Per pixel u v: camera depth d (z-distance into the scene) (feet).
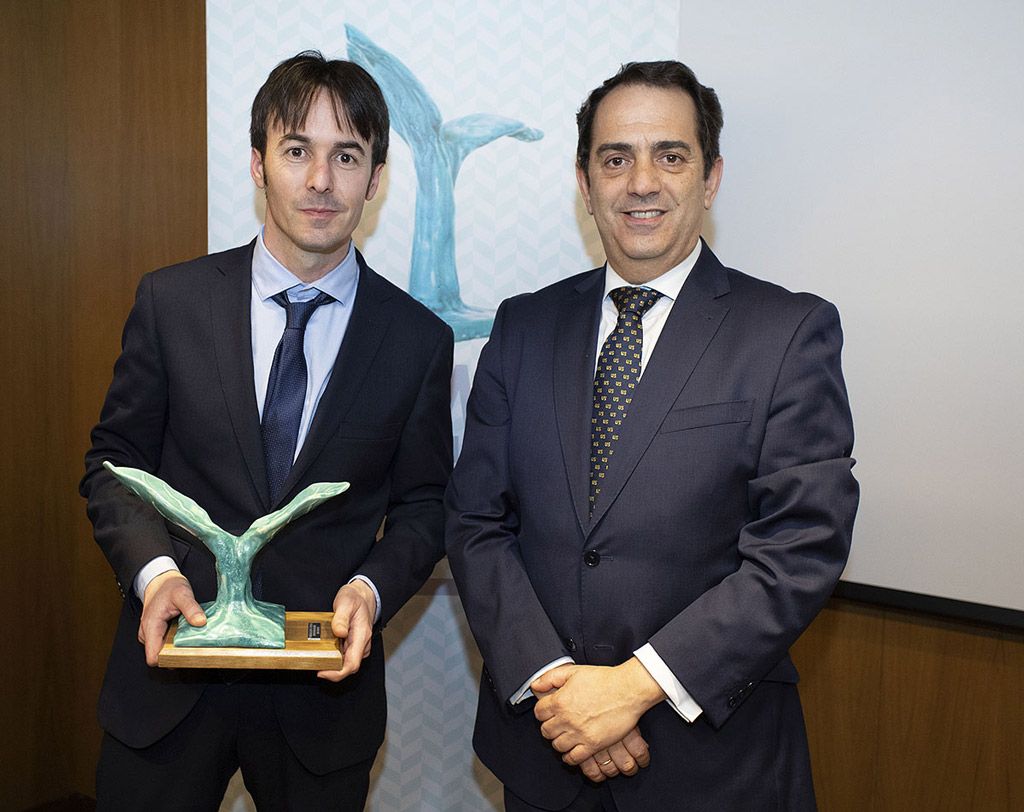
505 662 4.80
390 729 7.92
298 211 5.14
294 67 5.21
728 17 6.98
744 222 7.03
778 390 4.75
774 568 4.48
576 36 7.34
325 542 5.34
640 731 4.75
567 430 5.08
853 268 6.56
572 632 4.87
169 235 7.75
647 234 5.00
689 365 4.90
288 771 5.35
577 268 7.55
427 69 7.36
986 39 5.94
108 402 5.54
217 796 5.36
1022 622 6.01
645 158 4.96
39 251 8.05
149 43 7.64
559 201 7.51
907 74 6.24
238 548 4.58
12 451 8.15
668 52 7.29
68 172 7.99
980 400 6.10
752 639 4.42
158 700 5.10
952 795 6.46
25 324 8.12
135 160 7.80
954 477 6.23
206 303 5.36
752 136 6.94
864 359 6.56
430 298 7.54
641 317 5.17
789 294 5.04
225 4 7.28
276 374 5.31
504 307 5.78
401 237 7.50
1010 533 6.03
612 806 4.91
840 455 4.74
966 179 6.06
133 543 5.03
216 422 5.19
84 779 8.53
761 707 4.82
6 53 7.87
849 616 6.84
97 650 8.39
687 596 4.75
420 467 5.78
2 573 8.17
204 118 7.52
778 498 4.62
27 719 8.36
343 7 7.29
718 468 4.74
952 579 6.28
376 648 5.60
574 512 4.95
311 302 5.40
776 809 4.76
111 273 7.98
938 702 6.49
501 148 7.45
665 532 4.74
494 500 5.33
